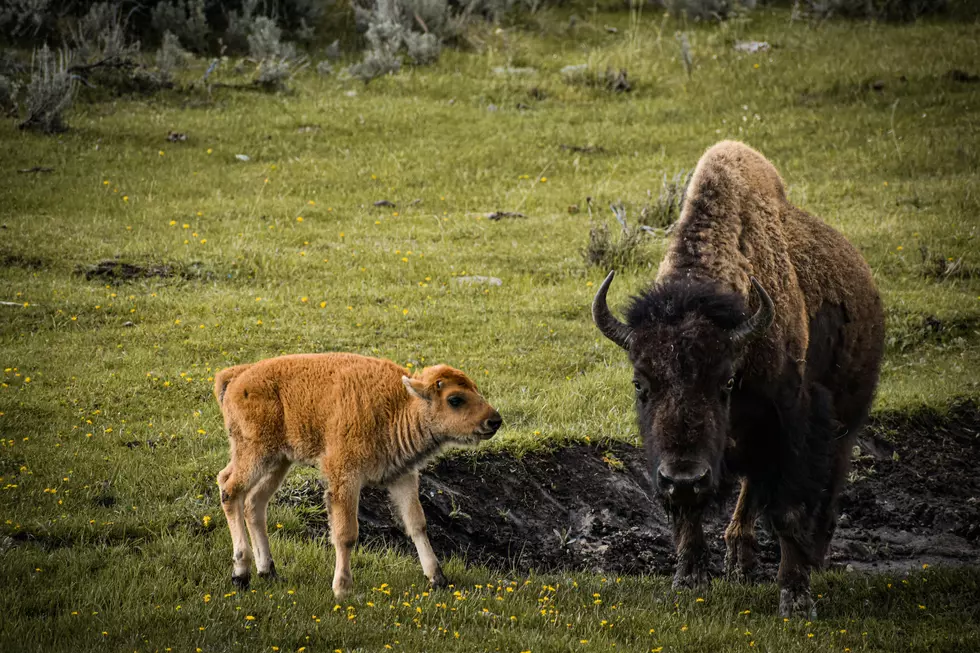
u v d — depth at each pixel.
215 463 20.95
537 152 49.53
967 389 27.27
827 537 19.47
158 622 14.50
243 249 36.38
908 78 56.09
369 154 48.50
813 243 19.95
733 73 58.72
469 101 55.69
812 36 63.41
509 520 20.94
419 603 15.48
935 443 25.44
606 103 56.31
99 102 52.31
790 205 20.69
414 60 59.72
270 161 47.38
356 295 32.97
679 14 67.62
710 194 18.22
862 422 21.33
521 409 24.80
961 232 38.78
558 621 15.31
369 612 15.03
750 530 19.72
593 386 26.59
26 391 24.38
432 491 20.78
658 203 40.78
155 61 57.03
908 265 36.25
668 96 56.97
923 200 42.59
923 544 22.22
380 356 28.00
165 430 22.83
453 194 44.81
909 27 64.56
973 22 64.94
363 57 61.12
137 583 15.94
